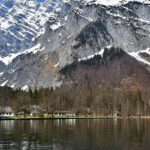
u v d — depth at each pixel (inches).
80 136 6427.2
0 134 6712.6
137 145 5290.4
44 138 6102.4
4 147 5059.1
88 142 5610.2
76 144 5383.9
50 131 7372.1
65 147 5098.4
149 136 6446.9
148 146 5187.0
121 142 5610.2
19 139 5954.7
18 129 7819.9
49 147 5083.7
